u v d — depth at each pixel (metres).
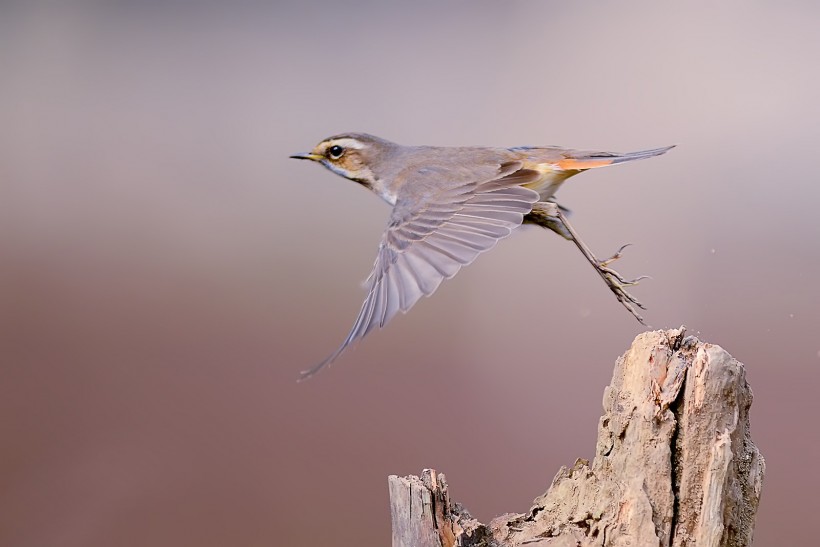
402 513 4.92
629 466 4.91
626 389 4.92
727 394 4.91
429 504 4.92
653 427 4.91
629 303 4.98
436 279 4.92
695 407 4.91
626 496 4.91
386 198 5.02
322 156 5.04
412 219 4.95
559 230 4.98
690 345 4.92
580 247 4.98
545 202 4.98
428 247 4.93
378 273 4.93
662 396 4.91
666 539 4.91
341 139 5.03
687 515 4.91
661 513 4.91
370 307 4.92
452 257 4.93
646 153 4.98
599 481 4.92
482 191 4.96
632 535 4.91
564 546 4.91
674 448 4.91
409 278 4.92
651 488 4.91
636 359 4.92
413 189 4.97
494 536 4.92
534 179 4.97
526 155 4.98
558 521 4.92
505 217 4.94
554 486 4.93
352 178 5.03
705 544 4.91
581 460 4.93
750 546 4.91
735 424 4.91
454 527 4.91
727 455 4.91
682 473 4.91
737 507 4.91
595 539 4.91
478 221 4.94
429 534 4.91
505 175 4.97
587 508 4.92
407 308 4.91
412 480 4.92
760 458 4.91
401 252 4.93
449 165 4.98
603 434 4.92
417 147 5.03
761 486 4.91
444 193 4.96
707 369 4.91
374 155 5.03
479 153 4.99
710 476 4.91
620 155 4.98
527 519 4.93
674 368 4.91
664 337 4.92
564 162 4.98
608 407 4.93
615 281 4.98
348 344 4.91
